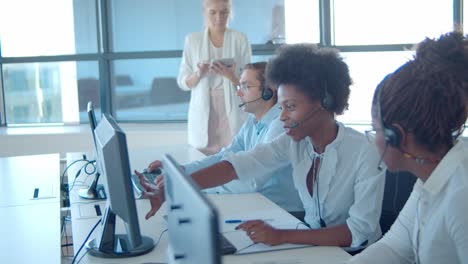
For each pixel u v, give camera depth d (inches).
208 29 142.4
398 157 45.8
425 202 47.4
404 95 43.3
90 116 84.5
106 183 59.2
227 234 67.6
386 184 76.6
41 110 198.1
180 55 191.3
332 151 68.3
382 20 184.4
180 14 190.7
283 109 68.5
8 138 179.2
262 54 189.9
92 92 196.9
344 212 69.4
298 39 190.7
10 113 198.5
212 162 93.4
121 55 193.5
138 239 54.9
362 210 64.2
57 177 111.5
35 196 94.9
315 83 65.9
